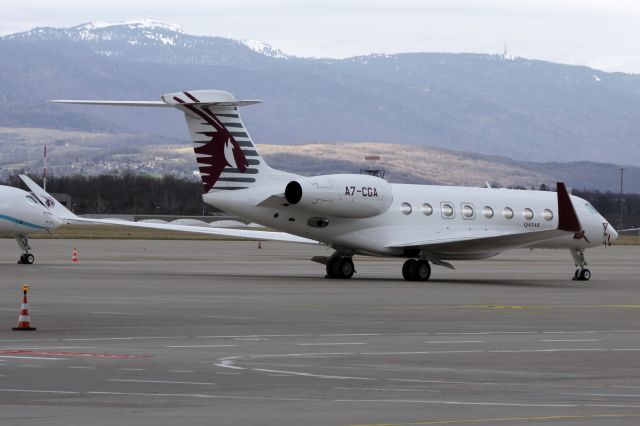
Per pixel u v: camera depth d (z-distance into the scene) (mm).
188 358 54312
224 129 116188
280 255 190500
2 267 135875
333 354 56812
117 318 72938
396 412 41375
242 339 62531
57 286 102062
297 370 51156
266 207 117312
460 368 52688
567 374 51344
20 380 47375
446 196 128750
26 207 141875
